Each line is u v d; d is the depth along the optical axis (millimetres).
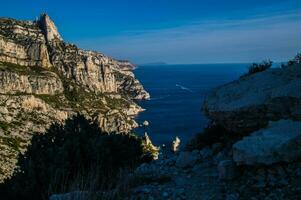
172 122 199375
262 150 10484
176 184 11945
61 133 18734
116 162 16766
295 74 13898
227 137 14344
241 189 10430
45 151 16391
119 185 11781
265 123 12570
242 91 14047
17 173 16469
